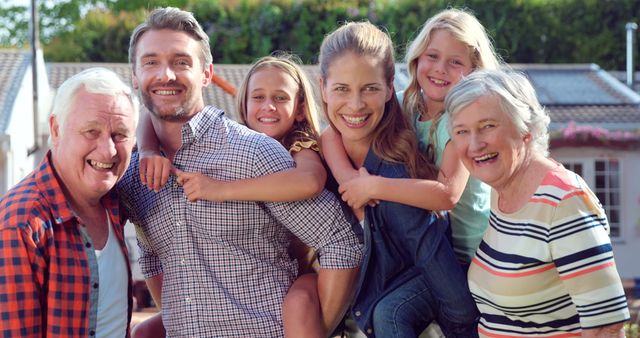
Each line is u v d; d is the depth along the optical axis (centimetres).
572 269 195
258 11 1459
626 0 1653
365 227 228
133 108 214
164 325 231
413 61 251
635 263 927
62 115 209
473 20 251
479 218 236
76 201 212
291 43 1458
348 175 231
